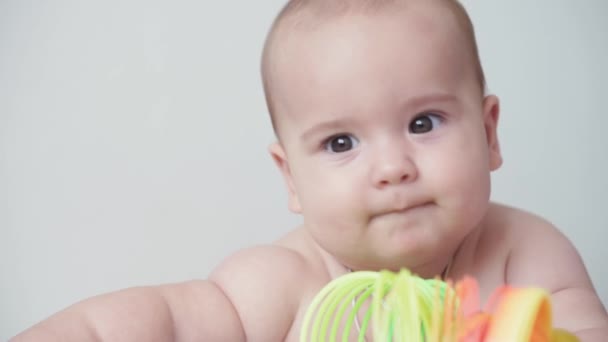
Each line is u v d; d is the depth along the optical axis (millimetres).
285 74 1103
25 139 1888
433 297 797
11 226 1883
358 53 1046
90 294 1895
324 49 1067
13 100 1884
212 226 1933
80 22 1899
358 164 1045
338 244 1080
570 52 1963
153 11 1920
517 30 1953
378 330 806
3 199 1883
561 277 1151
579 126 1957
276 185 1938
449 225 1043
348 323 949
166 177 1924
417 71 1044
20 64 1881
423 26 1073
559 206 1937
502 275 1178
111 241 1907
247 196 1938
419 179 1022
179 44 1928
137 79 1915
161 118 1923
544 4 1949
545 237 1206
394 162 1013
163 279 1915
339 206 1054
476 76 1117
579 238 1926
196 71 1933
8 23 1876
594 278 1894
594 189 1938
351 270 1188
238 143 1938
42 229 1891
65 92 1896
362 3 1096
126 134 1912
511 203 1938
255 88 1941
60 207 1896
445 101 1055
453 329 738
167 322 1089
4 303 1877
